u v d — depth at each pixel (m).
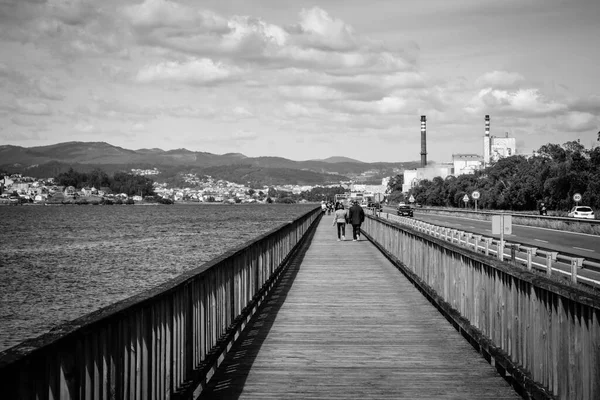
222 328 10.13
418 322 13.06
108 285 35.88
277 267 19.80
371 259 27.28
